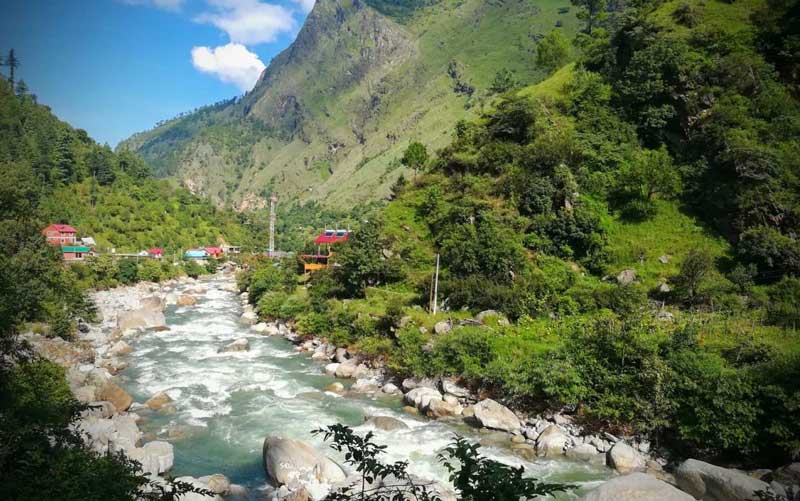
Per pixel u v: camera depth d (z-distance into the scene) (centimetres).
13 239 7212
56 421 1853
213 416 3928
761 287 5431
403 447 3438
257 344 6506
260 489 2836
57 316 5434
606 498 2259
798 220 5778
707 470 2772
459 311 6025
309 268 9712
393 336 5609
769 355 3706
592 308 5641
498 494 803
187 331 7150
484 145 8862
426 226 8106
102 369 4606
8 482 1231
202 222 19862
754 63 7394
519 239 6925
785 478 2780
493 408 3962
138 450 2925
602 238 6800
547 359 4169
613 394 3706
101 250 13800
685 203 6856
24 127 17388
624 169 7488
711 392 3303
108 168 17412
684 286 5509
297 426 3781
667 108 7731
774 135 6556
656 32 8781
